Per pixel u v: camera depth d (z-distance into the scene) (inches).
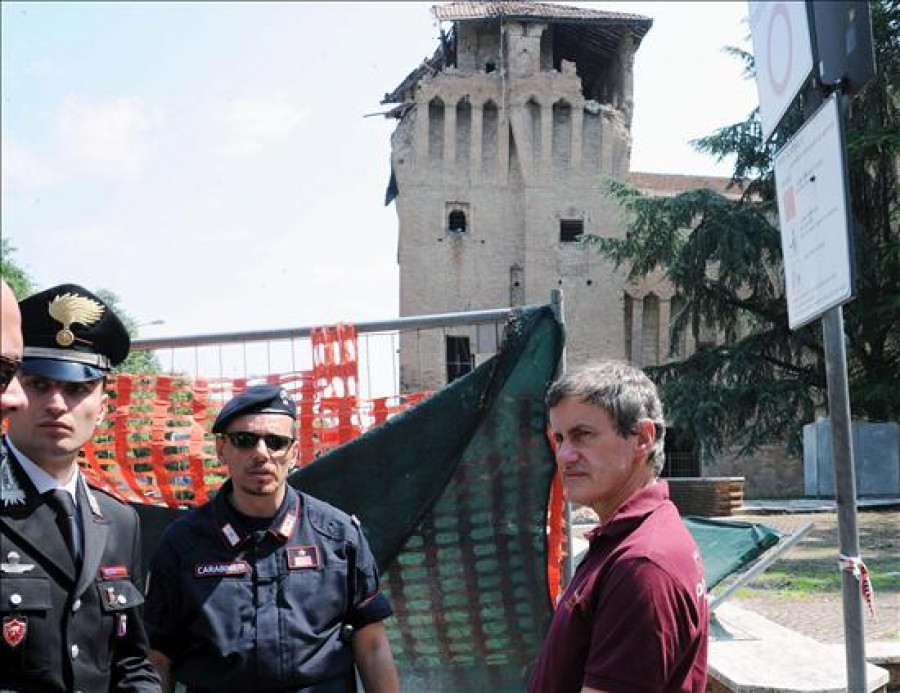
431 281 1448.1
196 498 189.6
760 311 1058.7
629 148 1524.4
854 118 878.4
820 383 1028.5
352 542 126.4
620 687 76.5
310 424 186.7
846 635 104.7
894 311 853.2
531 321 165.8
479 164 1485.0
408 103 1492.4
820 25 101.9
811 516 635.5
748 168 1076.5
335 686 120.2
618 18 1476.4
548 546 167.6
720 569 221.8
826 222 101.7
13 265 1288.1
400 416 167.3
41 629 91.4
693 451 1252.5
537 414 165.5
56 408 98.1
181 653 120.9
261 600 118.6
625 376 91.0
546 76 1493.6
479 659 166.9
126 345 107.7
